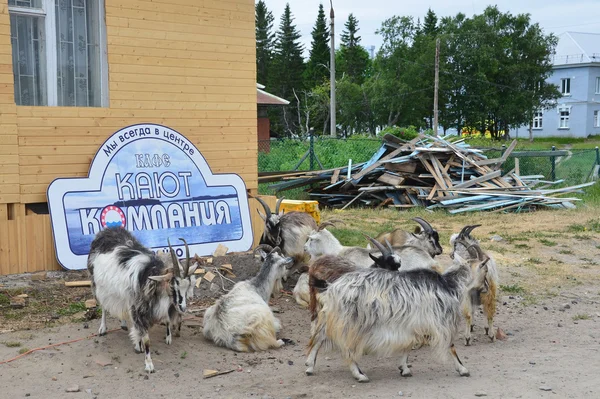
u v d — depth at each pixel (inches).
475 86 1941.4
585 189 840.3
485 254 305.0
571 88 2443.4
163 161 414.3
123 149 398.6
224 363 270.4
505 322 339.0
